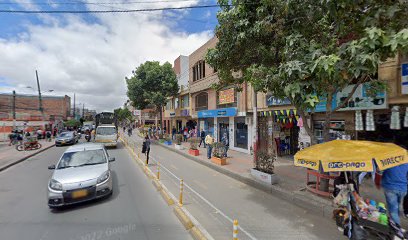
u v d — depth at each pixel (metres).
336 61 4.07
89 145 7.93
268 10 6.00
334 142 4.54
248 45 6.46
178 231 4.58
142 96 23.42
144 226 4.80
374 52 3.86
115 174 9.52
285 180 7.88
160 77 22.75
